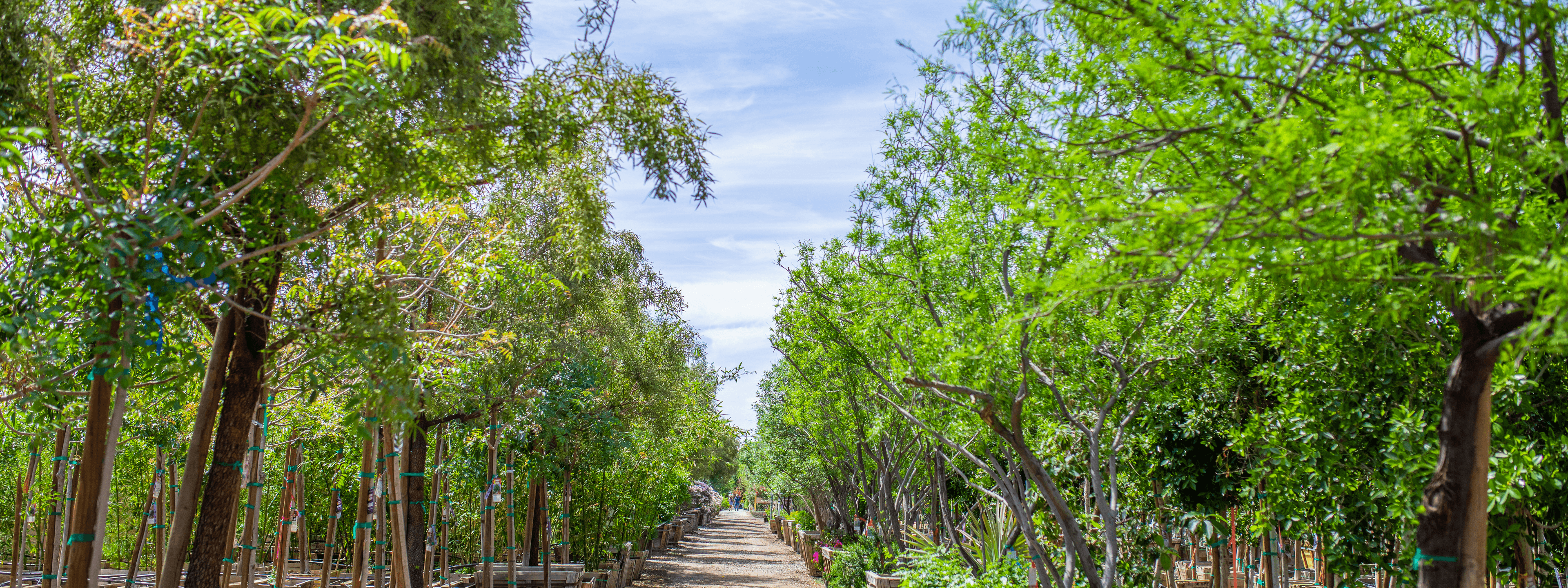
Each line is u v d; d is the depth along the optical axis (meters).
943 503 11.15
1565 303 2.56
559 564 13.66
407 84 4.59
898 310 7.64
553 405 11.05
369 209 5.19
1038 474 6.29
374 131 4.65
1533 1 3.22
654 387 13.20
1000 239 6.69
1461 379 3.71
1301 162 2.92
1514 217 3.52
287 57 3.96
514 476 13.28
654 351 13.52
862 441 13.51
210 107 4.52
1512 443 5.06
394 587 7.68
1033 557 7.57
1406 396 5.73
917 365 6.71
